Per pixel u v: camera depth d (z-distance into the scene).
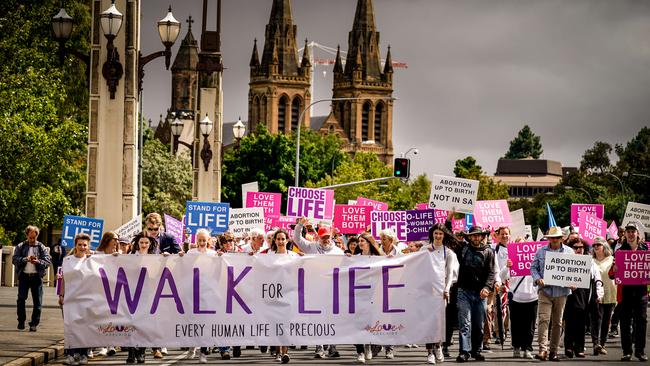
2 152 48.44
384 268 22.64
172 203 98.75
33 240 28.64
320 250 25.45
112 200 35.06
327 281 22.59
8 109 49.16
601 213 37.56
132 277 22.09
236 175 148.25
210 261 22.30
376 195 160.38
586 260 23.94
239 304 22.38
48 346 24.39
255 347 28.16
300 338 22.52
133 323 22.08
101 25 33.50
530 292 24.89
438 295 22.72
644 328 24.81
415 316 22.70
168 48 34.91
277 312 22.47
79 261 22.00
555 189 163.50
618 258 24.69
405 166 63.53
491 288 23.08
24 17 59.09
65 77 63.75
